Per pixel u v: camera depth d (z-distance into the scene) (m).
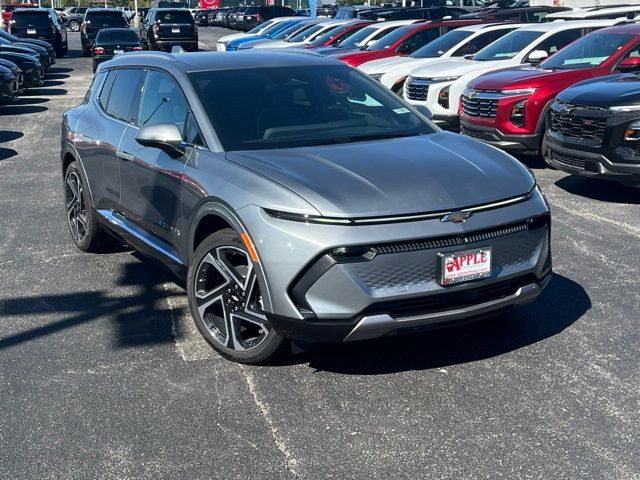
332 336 4.08
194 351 4.88
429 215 4.11
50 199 9.21
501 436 3.81
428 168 4.48
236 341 4.59
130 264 6.70
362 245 3.99
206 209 4.64
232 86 5.38
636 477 3.45
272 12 48.12
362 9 30.27
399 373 4.51
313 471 3.55
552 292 5.74
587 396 4.19
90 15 35.50
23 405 4.20
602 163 8.10
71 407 4.18
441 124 12.76
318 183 4.25
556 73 10.38
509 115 10.38
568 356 4.68
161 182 5.23
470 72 12.55
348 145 4.91
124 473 3.57
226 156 4.77
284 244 4.08
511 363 4.60
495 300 4.32
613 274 6.12
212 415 4.08
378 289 4.05
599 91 8.27
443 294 4.16
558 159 8.77
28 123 15.88
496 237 4.29
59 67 30.36
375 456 3.66
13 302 5.80
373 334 4.08
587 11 16.48
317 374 4.52
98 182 6.39
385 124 5.39
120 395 4.30
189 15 35.16
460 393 4.25
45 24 34.06
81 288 6.10
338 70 5.87
